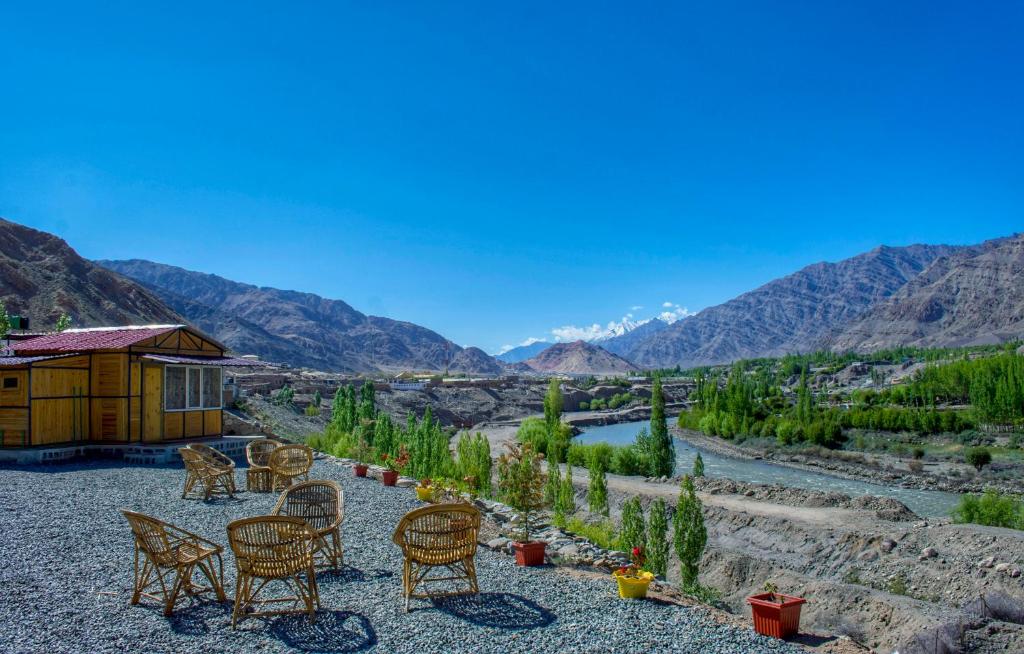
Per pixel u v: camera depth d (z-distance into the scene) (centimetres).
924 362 19938
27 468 1770
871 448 7175
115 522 1190
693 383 19475
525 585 912
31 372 1919
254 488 1598
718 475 6053
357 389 9619
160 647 656
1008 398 7431
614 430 11281
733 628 774
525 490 1302
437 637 702
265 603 774
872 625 1808
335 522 925
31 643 650
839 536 2661
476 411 12169
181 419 2167
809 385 19838
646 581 865
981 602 2009
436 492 1565
